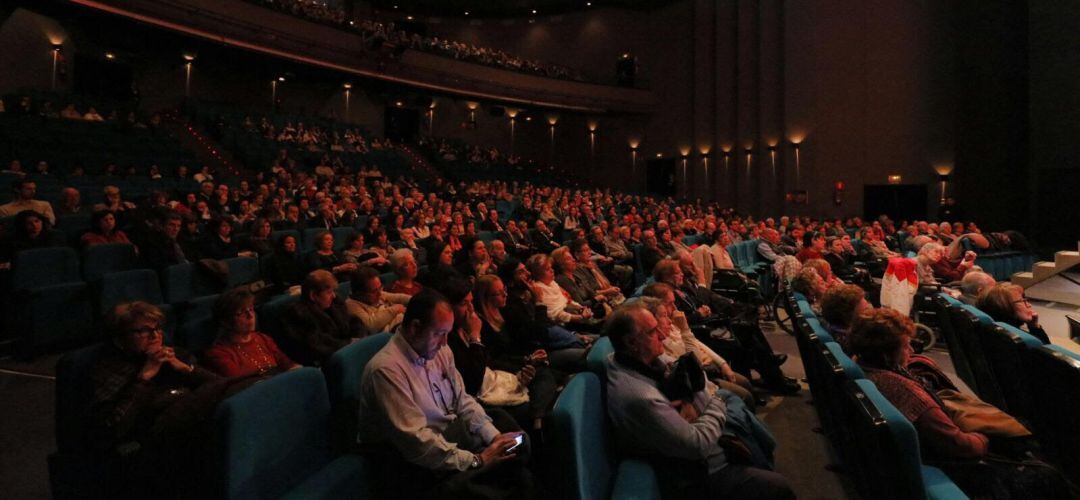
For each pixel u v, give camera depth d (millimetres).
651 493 1710
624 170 21188
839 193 16297
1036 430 2455
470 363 2611
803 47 16844
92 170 9602
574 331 4312
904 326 2271
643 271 7570
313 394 1862
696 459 1975
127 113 11953
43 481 2496
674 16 20266
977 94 13180
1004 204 12867
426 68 16531
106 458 1976
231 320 2555
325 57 14281
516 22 21844
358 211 9594
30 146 9289
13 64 12305
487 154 19828
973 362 3223
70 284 4250
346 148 15156
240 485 1510
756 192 18047
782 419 3510
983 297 3391
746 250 8562
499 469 2002
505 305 3414
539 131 22062
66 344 4242
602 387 2107
